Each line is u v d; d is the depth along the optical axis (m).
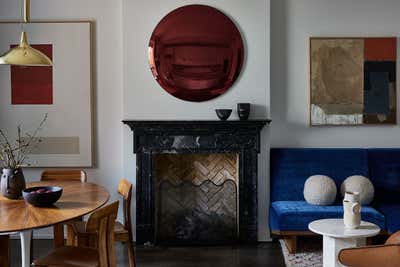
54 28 4.92
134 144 4.71
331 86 5.04
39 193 2.99
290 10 5.03
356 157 4.90
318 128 5.07
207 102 4.82
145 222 4.76
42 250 4.59
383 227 4.26
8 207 3.00
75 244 3.67
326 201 4.50
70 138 4.98
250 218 4.79
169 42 4.77
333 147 5.09
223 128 4.70
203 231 4.91
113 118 5.00
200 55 4.78
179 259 4.31
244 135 4.73
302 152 4.91
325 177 4.62
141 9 4.76
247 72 4.81
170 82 4.78
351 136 5.07
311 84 5.04
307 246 4.64
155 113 4.80
